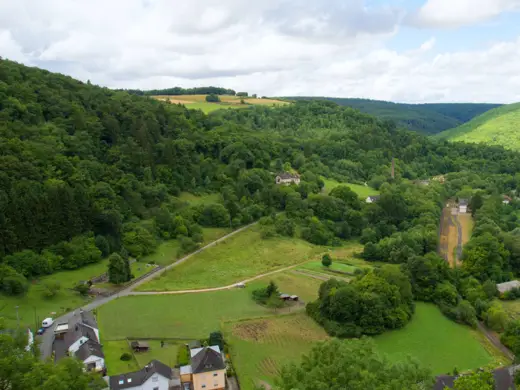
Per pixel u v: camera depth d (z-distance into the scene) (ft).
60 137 510.58
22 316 305.12
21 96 530.68
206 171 646.74
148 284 387.14
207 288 394.52
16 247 371.76
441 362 307.17
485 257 449.89
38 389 155.74
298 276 438.40
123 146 569.64
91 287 368.27
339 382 169.58
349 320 336.08
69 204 417.28
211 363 249.55
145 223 479.82
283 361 289.12
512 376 276.62
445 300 391.04
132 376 238.48
